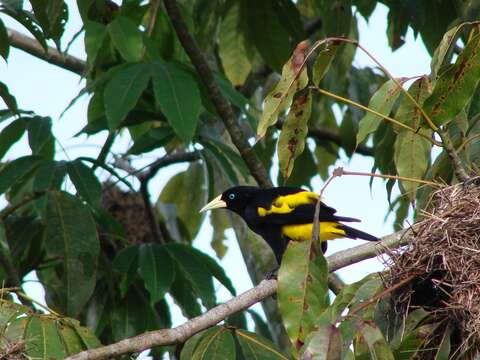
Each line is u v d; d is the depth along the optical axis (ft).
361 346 27.14
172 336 31.22
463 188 31.71
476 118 36.04
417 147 33.65
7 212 42.47
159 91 38.88
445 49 31.35
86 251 41.01
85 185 41.96
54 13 40.96
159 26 48.98
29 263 47.24
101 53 46.91
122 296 43.60
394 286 28.94
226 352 30.53
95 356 29.68
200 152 44.55
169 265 42.98
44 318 30.04
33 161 42.55
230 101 48.14
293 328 27.84
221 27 51.06
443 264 30.07
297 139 31.58
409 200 34.01
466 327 29.12
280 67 50.11
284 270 28.32
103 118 44.75
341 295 30.01
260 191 47.11
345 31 47.67
